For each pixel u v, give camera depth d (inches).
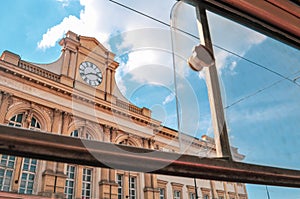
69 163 10.2
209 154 13.7
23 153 9.8
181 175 12.5
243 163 15.9
